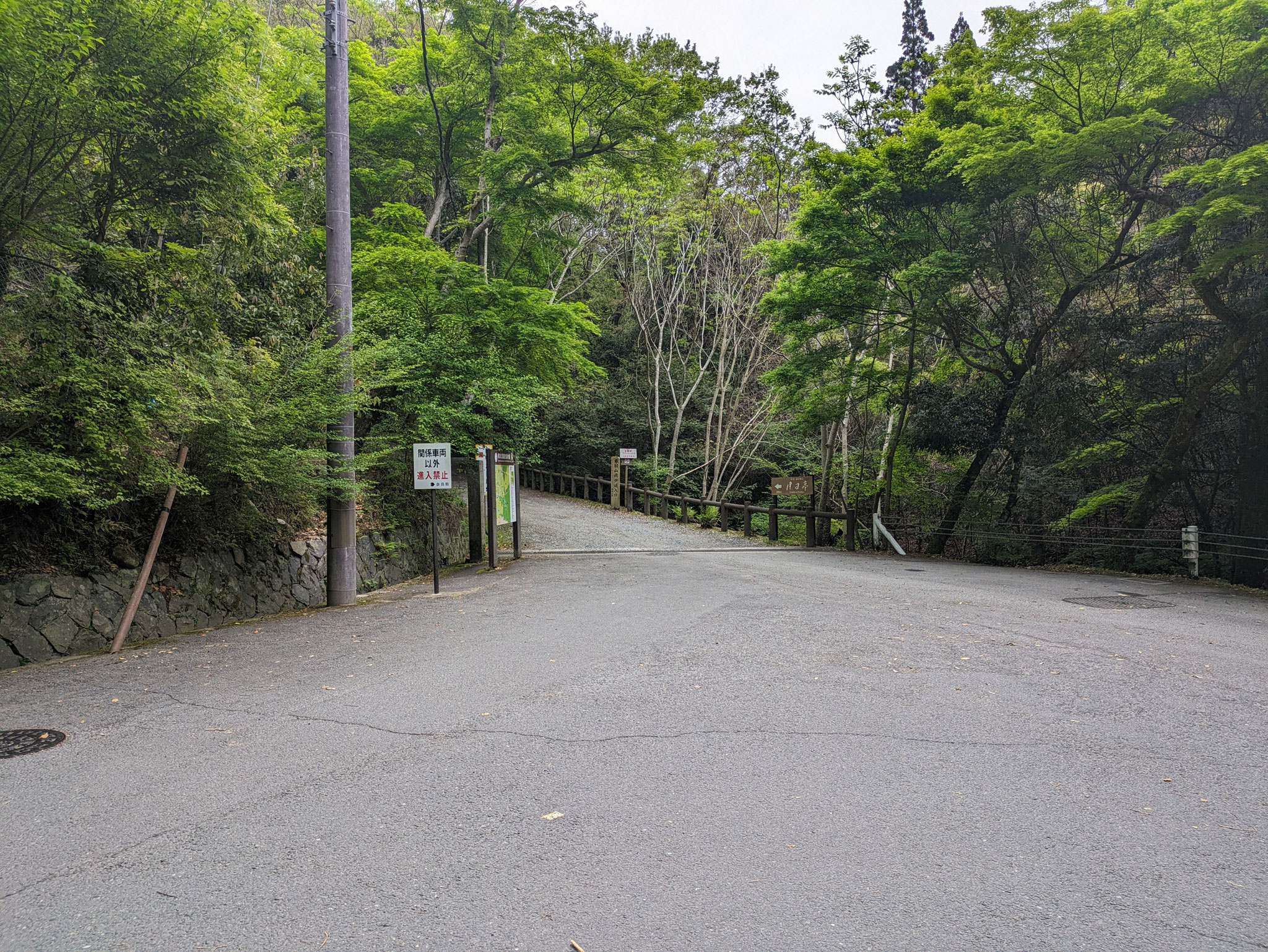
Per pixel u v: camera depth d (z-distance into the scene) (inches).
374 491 520.7
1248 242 469.4
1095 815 137.9
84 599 287.3
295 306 440.1
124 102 306.0
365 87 650.8
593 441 1248.2
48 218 322.3
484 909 109.8
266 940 102.7
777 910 108.8
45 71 274.8
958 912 107.7
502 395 557.9
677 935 103.0
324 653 274.4
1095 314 603.2
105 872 120.9
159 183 344.2
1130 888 113.7
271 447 362.3
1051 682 224.7
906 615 336.2
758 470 1246.9
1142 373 573.3
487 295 566.3
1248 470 530.3
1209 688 217.2
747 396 1175.0
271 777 158.6
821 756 167.0
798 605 362.6
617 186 843.4
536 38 591.5
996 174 548.1
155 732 187.8
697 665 246.7
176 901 112.4
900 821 135.9
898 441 744.3
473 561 630.5
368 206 729.6
